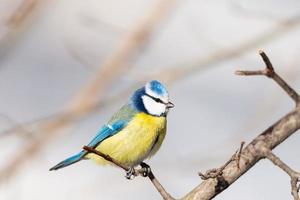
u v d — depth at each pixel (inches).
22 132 399.2
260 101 604.7
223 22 692.7
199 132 619.5
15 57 700.7
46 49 706.8
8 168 416.2
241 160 267.7
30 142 410.6
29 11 401.1
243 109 656.4
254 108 650.8
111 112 609.6
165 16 447.5
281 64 580.4
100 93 415.8
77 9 619.5
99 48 592.1
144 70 418.6
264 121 503.8
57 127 406.3
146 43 432.5
